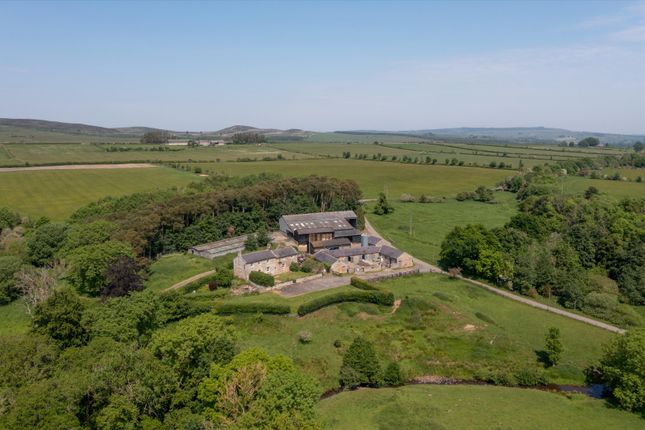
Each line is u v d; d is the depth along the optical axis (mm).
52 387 47188
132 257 109188
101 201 165750
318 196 171000
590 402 66500
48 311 65312
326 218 142375
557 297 106625
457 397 67125
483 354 79438
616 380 68188
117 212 146125
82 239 118812
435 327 87625
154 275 113000
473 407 64125
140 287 97438
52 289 97938
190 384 55125
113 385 48781
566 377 74000
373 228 159750
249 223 147125
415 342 82750
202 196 146875
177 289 100250
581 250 125562
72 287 106062
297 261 118312
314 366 74562
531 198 178250
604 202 168500
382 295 95062
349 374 70500
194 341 56875
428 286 107438
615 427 60000
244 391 50094
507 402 66000
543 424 60188
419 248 138125
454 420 60500
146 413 50000
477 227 124000
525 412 63156
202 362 56875
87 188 196000
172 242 132000
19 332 86438
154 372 50938
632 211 158750
